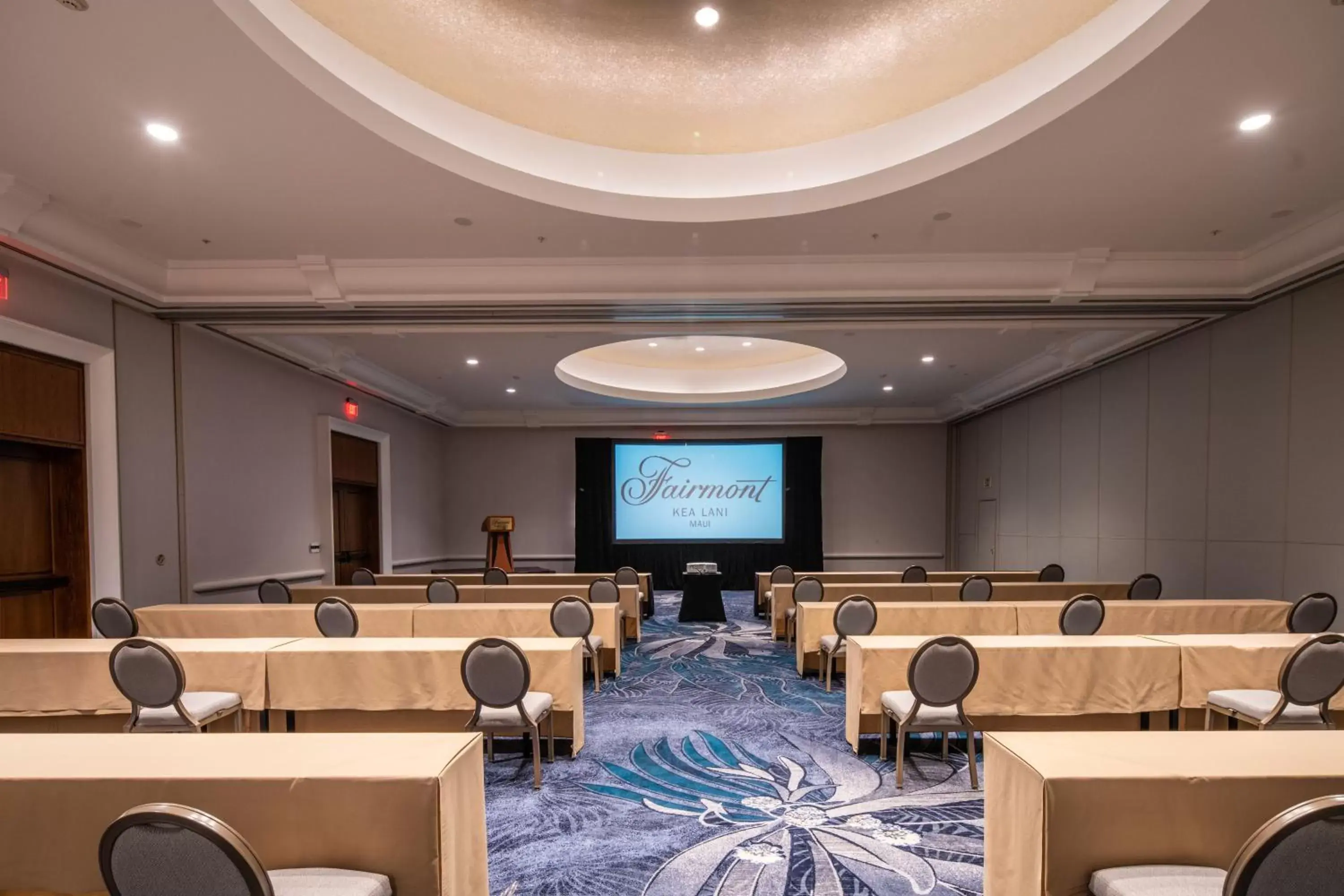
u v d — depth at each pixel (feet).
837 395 38.22
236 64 10.05
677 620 31.45
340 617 17.13
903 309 19.43
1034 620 18.15
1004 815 7.07
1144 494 25.58
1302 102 11.18
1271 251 17.39
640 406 41.81
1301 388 18.79
